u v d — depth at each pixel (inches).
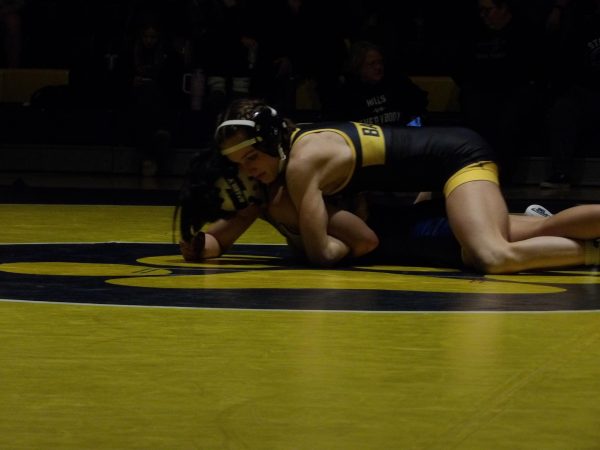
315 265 262.1
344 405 128.5
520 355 155.3
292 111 578.6
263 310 193.9
